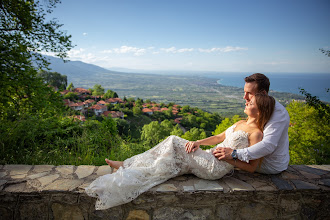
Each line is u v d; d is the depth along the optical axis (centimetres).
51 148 317
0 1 567
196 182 192
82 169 220
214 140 228
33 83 573
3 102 524
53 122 383
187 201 177
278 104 190
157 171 184
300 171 222
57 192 172
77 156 304
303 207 188
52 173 207
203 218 180
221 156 188
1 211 174
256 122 196
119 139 390
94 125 412
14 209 174
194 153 198
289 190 181
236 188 181
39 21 615
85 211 175
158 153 200
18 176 197
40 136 344
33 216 176
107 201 165
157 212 177
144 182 176
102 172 214
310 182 196
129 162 202
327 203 188
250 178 203
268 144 181
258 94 189
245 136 192
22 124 319
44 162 264
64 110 568
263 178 203
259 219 185
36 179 192
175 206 177
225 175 208
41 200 173
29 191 171
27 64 602
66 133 364
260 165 207
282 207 185
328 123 697
